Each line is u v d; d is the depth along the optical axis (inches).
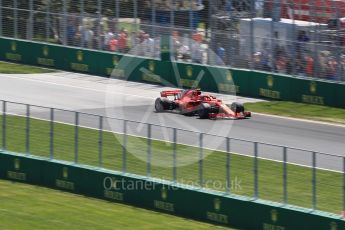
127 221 2679.6
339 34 4119.1
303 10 4293.8
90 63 4490.7
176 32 4343.0
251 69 4143.7
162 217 2723.9
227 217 2645.2
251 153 2871.6
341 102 3880.4
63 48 4559.5
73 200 2871.6
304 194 2581.2
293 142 3447.3
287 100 4008.4
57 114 3368.6
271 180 2682.1
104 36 4490.7
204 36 4271.7
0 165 3107.8
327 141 3467.0
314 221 2485.2
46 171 3014.3
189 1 4362.7
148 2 4441.4
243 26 4264.3
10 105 3609.7
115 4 4520.2
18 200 2859.3
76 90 4210.1
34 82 4338.1
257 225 2591.0
